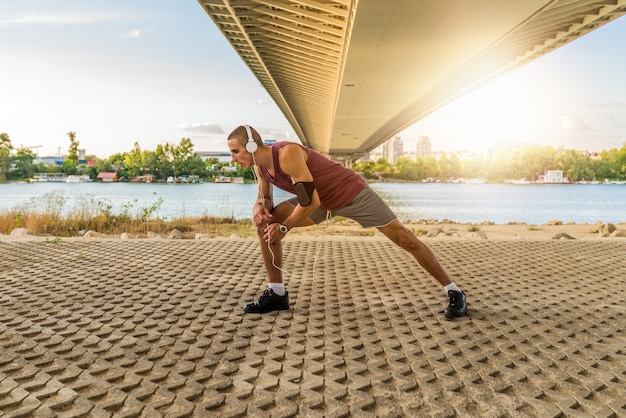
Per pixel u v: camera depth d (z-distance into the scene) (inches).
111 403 107.4
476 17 961.5
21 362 129.0
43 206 622.2
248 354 137.2
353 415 105.0
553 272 245.0
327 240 336.2
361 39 1088.8
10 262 253.8
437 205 1530.5
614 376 126.3
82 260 261.7
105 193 1971.0
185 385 118.6
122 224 590.6
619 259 277.6
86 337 147.5
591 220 1048.8
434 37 1080.2
